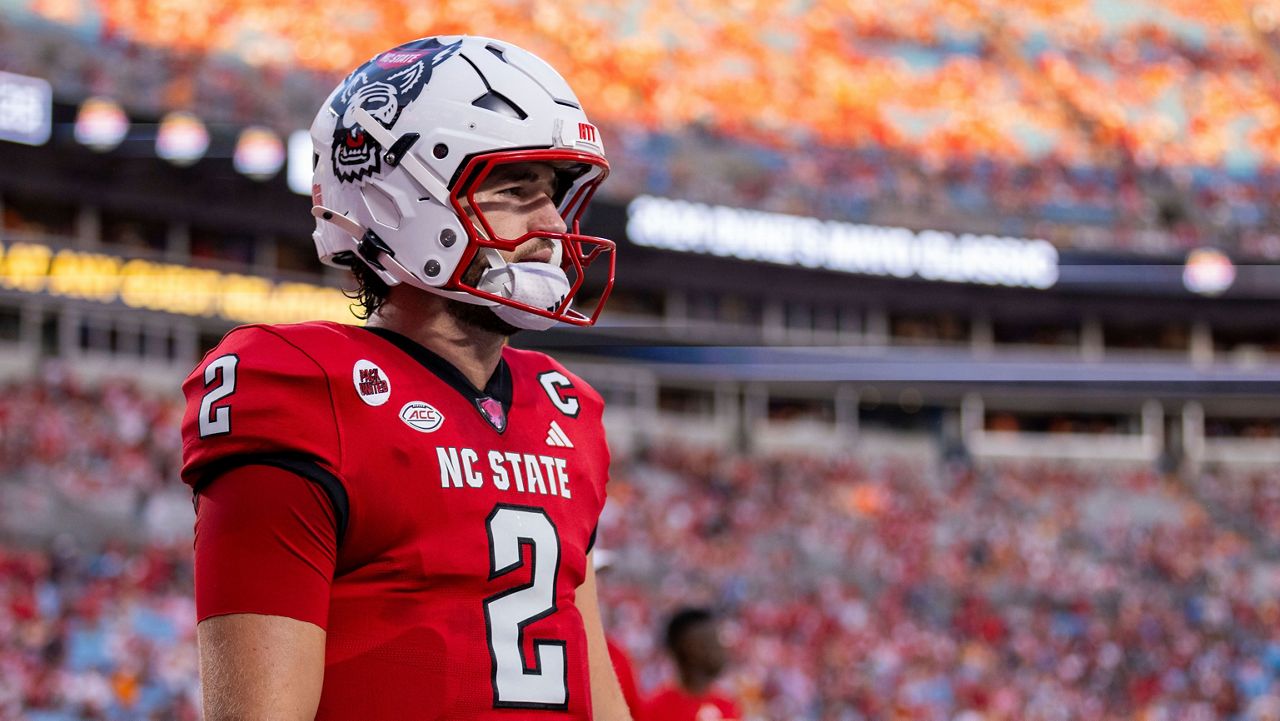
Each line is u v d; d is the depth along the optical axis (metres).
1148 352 27.36
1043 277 25.89
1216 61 31.78
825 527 20.77
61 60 18.31
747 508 20.94
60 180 18.47
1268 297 26.59
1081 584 20.05
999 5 31.58
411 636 1.32
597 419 1.68
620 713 1.66
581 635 1.45
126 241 19.58
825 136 27.19
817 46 29.30
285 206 20.19
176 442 16.81
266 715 1.23
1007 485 24.12
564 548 1.45
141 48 19.33
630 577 17.66
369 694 1.30
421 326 1.50
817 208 24.92
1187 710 16.97
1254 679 17.75
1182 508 24.02
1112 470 25.72
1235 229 27.73
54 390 16.97
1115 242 26.30
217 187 19.59
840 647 16.67
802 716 14.91
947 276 25.39
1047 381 26.12
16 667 11.25
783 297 24.69
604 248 1.57
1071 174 28.23
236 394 1.33
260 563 1.27
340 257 1.58
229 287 20.06
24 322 18.45
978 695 16.12
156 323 19.53
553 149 1.50
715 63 27.83
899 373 25.39
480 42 1.55
